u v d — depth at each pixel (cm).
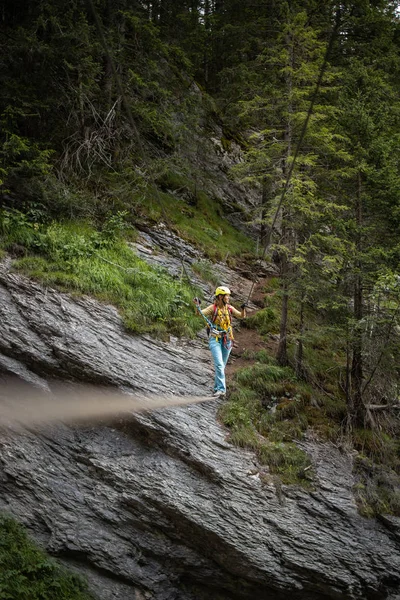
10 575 764
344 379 1174
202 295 1309
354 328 1011
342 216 1140
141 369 992
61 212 1283
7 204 1227
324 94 1410
